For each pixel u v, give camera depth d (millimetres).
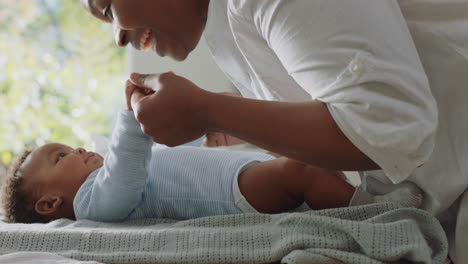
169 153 1185
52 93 3105
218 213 1077
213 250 821
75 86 3143
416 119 659
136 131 1073
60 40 3158
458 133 793
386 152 665
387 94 665
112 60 3197
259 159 1150
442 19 787
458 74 780
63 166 1276
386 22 689
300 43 700
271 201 1046
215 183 1090
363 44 664
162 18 877
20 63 3092
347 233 766
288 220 833
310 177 1005
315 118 690
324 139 687
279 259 789
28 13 3129
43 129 3045
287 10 697
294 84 940
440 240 794
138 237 893
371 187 1003
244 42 888
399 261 757
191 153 1167
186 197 1103
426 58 798
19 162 1376
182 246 851
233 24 863
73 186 1259
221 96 724
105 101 3166
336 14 674
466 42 767
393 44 678
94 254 876
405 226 752
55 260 805
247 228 854
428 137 673
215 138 1352
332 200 992
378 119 658
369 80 659
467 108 782
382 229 750
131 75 893
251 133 707
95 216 1144
